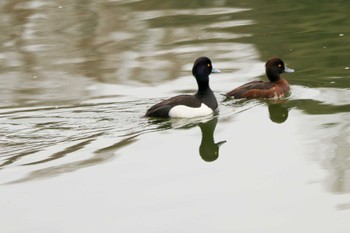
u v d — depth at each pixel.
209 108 15.64
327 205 11.46
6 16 25.34
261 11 23.81
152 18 23.97
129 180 12.62
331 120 14.91
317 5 23.98
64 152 13.75
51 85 17.94
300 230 10.75
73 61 19.98
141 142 14.19
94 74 18.72
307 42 20.22
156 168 13.07
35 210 11.65
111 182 12.55
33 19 24.72
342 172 12.56
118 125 15.06
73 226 11.10
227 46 20.38
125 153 13.70
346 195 11.74
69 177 12.75
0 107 16.31
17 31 23.45
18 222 11.29
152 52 20.33
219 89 17.34
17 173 12.93
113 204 11.77
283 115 15.46
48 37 22.58
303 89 16.94
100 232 10.88
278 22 22.33
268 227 10.88
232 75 18.19
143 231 10.88
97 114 15.73
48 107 16.20
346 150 13.43
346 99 16.08
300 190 12.01
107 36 22.30
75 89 17.52
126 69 19.00
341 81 17.22
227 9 24.44
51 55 20.72
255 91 16.50
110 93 17.11
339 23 21.73
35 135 14.61
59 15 25.08
